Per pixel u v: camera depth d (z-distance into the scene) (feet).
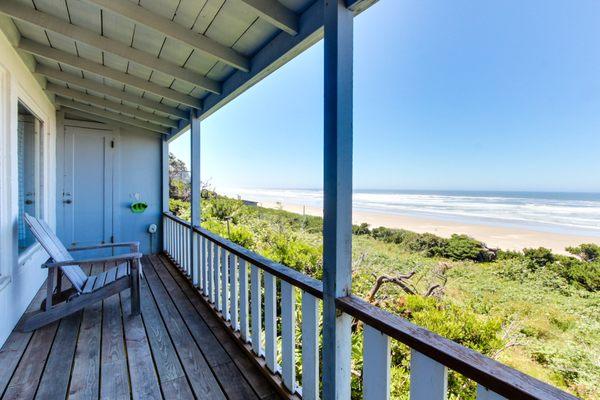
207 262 10.65
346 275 4.44
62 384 6.15
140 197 17.57
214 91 9.43
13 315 8.32
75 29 7.37
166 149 18.11
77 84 10.93
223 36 6.88
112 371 6.58
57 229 15.60
